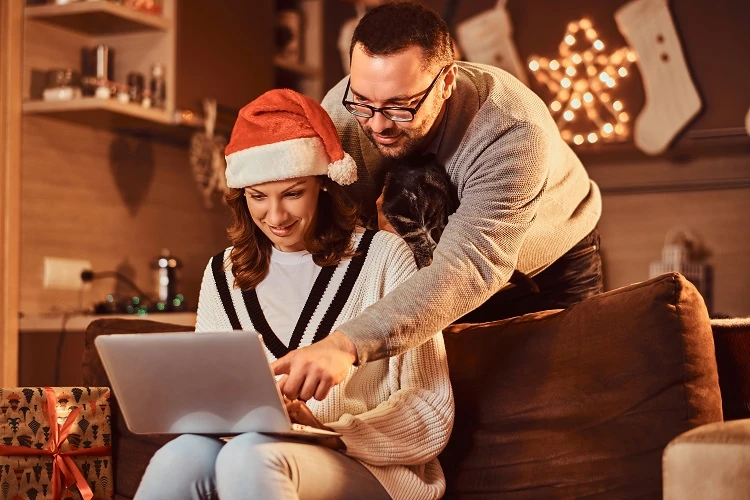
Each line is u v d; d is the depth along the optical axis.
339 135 1.96
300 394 1.42
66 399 1.97
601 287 2.29
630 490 1.56
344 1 4.67
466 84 1.83
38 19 3.33
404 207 1.92
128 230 3.77
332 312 1.71
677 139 4.12
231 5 3.93
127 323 2.17
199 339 1.31
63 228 3.45
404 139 1.75
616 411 1.59
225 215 4.37
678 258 4.11
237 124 1.71
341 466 1.46
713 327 1.77
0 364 3.13
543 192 1.76
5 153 3.19
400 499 1.53
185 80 3.60
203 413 1.41
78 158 3.53
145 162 3.87
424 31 1.71
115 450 2.04
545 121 1.94
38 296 3.35
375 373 1.70
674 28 4.09
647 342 1.58
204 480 1.43
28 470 1.90
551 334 1.71
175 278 3.59
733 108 4.06
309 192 1.70
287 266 1.77
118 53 3.57
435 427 1.60
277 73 4.70
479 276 1.62
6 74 3.19
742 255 4.10
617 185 4.29
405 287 1.56
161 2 3.55
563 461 1.63
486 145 1.77
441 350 1.68
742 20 4.06
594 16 4.27
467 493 1.73
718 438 1.29
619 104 4.21
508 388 1.73
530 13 4.37
